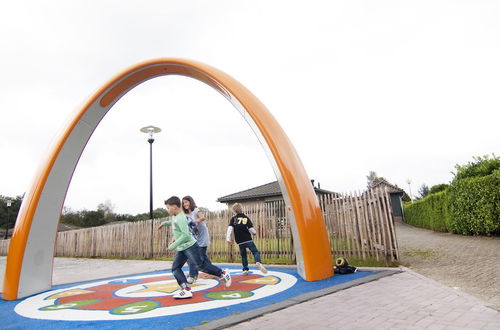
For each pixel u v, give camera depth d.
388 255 6.91
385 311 3.39
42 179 6.19
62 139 6.42
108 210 55.53
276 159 5.89
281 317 3.43
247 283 5.76
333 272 5.82
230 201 27.16
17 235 5.90
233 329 3.11
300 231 5.65
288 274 6.52
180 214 4.88
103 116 7.25
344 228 7.86
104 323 3.65
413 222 27.31
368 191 7.36
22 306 4.97
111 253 15.34
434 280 5.13
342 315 3.35
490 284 4.69
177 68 7.09
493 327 2.74
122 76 6.79
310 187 6.00
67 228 44.75
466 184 12.65
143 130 14.87
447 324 2.88
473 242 10.63
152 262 11.72
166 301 4.63
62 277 8.43
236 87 6.35
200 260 4.87
